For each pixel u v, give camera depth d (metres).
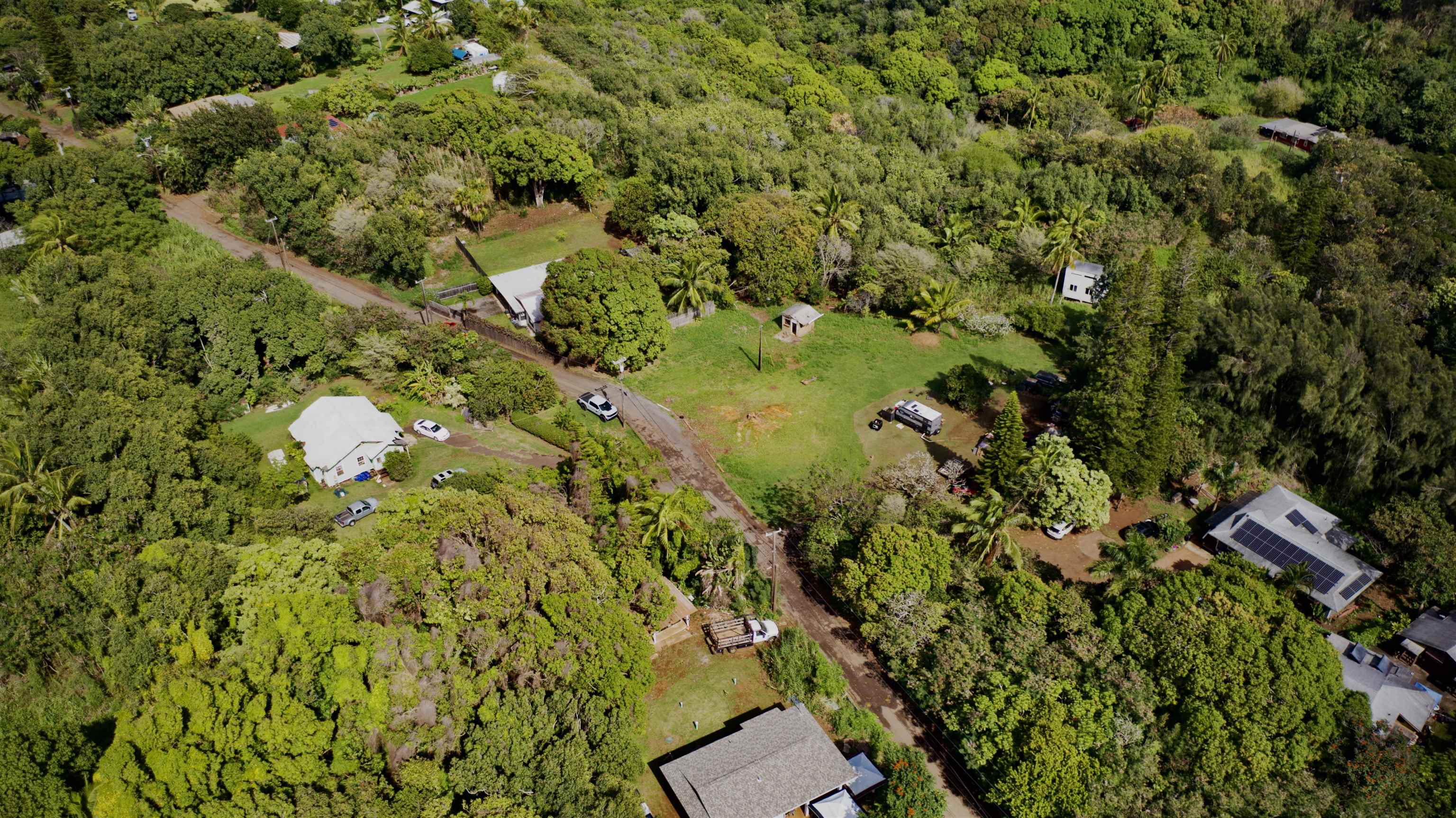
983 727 57.28
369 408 84.25
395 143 120.38
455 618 55.03
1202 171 133.88
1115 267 116.50
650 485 76.38
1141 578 66.88
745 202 113.06
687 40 181.00
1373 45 162.62
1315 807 54.44
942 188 134.75
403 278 109.19
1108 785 54.47
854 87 177.75
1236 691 57.00
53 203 104.31
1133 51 176.75
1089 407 81.81
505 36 159.00
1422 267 115.94
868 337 109.88
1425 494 81.12
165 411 75.75
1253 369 87.62
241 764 45.75
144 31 143.50
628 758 53.59
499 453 85.25
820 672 63.38
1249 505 81.06
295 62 144.38
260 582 56.81
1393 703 62.41
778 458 88.06
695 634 68.25
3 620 57.31
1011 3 185.25
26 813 44.72
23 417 71.75
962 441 91.38
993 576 68.12
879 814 54.47
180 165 118.56
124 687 53.88
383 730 48.62
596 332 95.75
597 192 125.31
